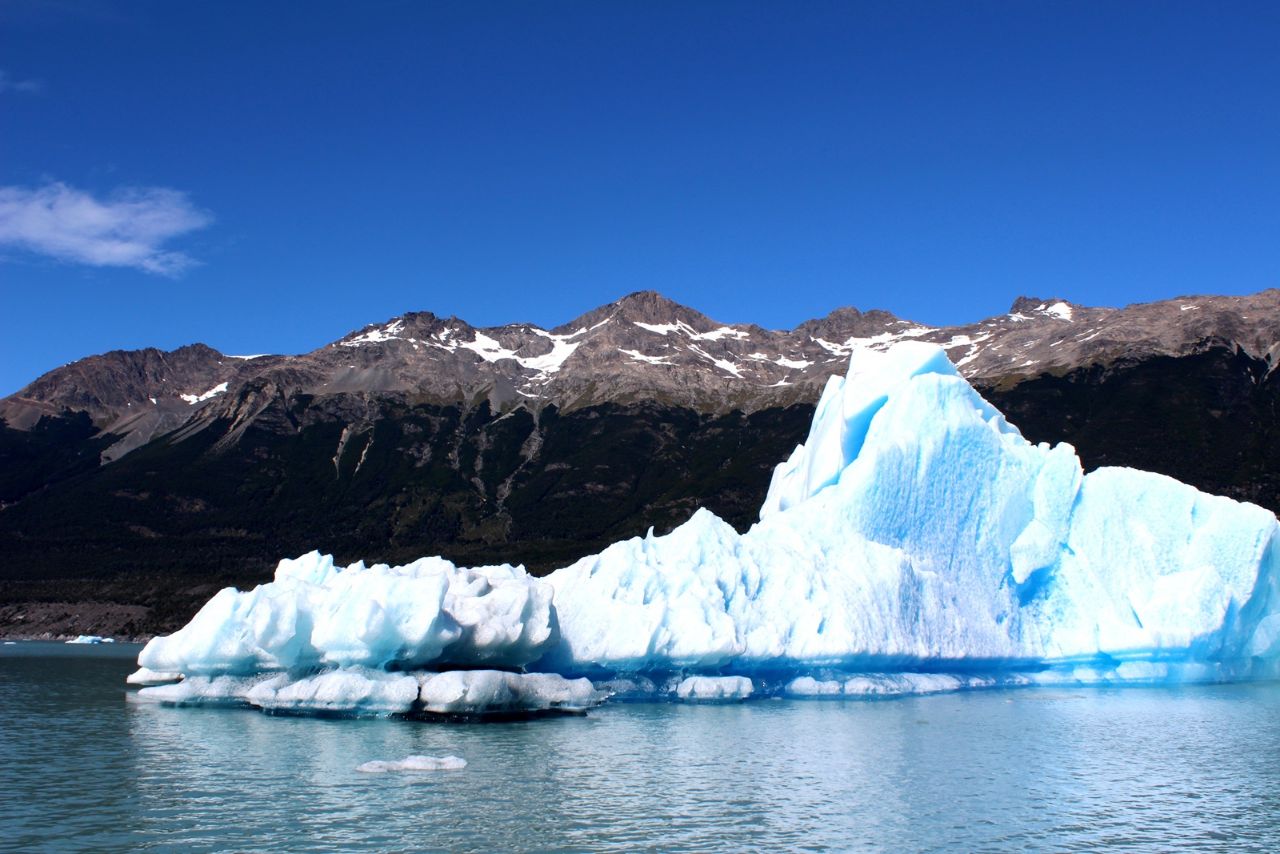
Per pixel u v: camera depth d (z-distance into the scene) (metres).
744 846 21.67
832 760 31.06
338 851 21.00
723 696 45.00
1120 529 56.22
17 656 88.56
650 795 25.98
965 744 34.44
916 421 54.38
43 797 25.52
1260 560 55.25
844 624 46.56
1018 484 55.12
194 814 23.81
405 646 37.03
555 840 21.89
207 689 44.22
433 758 29.66
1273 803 26.22
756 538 52.31
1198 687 55.22
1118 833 23.27
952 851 21.69
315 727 36.59
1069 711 43.69
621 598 44.97
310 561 47.28
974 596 53.12
